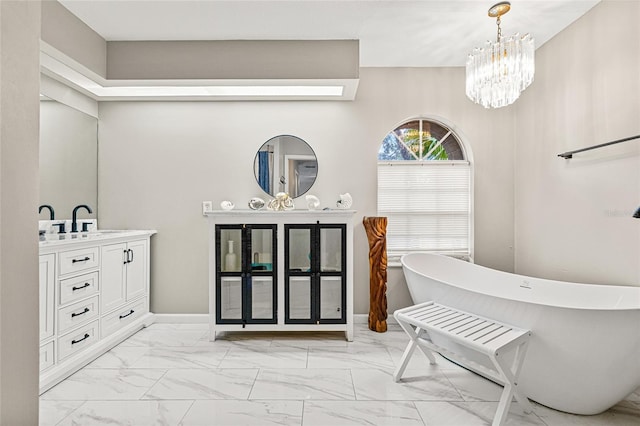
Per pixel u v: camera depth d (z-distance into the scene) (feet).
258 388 7.54
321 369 8.44
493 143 12.00
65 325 8.00
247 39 9.95
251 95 11.41
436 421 6.38
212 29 9.40
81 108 11.00
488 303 7.44
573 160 9.36
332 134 11.98
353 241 11.43
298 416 6.52
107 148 11.86
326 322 10.32
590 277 8.86
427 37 9.93
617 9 7.97
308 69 9.97
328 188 11.99
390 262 12.17
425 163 12.37
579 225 9.20
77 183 10.79
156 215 11.94
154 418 6.47
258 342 10.22
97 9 8.45
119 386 7.61
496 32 9.75
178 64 9.96
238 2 8.20
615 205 8.14
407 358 7.84
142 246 11.32
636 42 7.58
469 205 12.38
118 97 11.47
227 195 11.96
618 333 5.83
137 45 9.96
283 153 11.98
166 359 8.99
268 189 11.95
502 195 12.01
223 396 7.21
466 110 11.98
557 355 6.41
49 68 9.12
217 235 10.28
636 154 7.62
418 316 7.80
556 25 9.40
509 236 12.02
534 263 10.98
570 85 9.42
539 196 10.71
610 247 8.28
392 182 12.39
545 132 10.44
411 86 11.98
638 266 7.62
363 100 12.00
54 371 7.63
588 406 6.49
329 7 8.43
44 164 9.41
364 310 12.01
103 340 9.39
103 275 9.39
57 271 7.75
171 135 11.91
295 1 8.17
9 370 2.48
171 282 11.99
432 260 11.44
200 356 9.19
